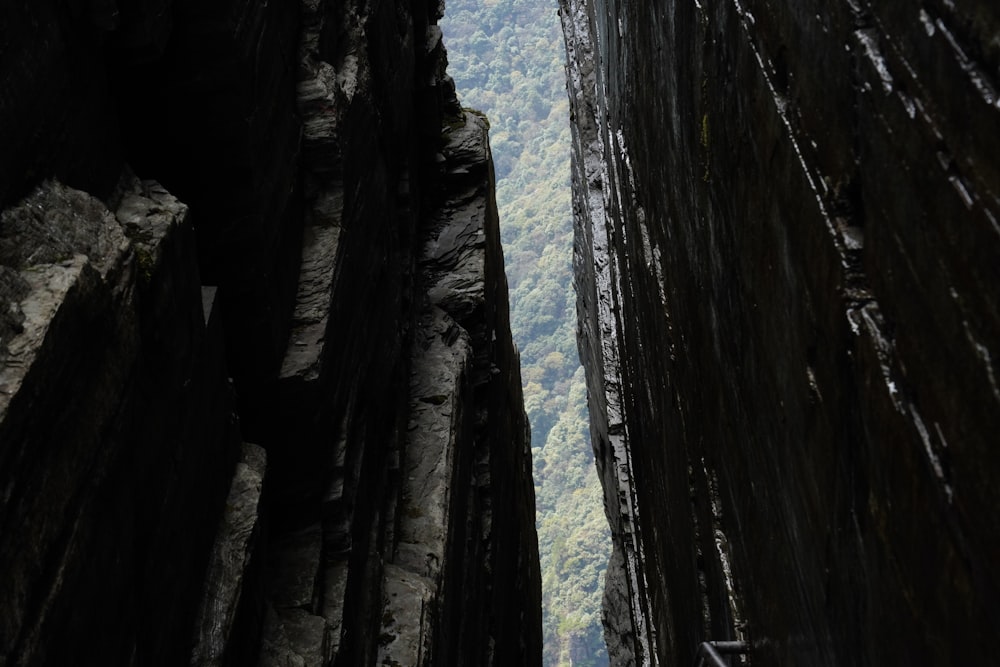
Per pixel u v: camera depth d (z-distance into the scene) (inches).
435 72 655.8
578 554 5324.8
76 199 226.4
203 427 285.0
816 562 257.6
